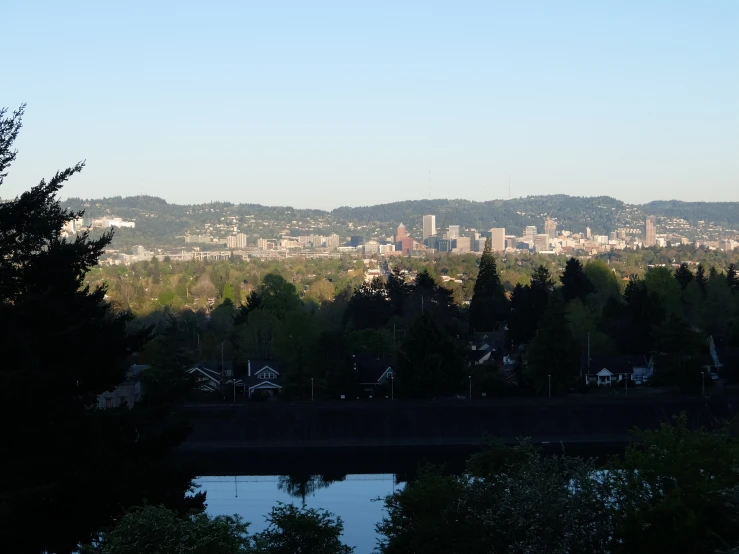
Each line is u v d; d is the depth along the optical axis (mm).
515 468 34375
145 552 23672
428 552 30422
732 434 49906
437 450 80000
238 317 129375
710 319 122938
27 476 28344
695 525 26984
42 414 29438
